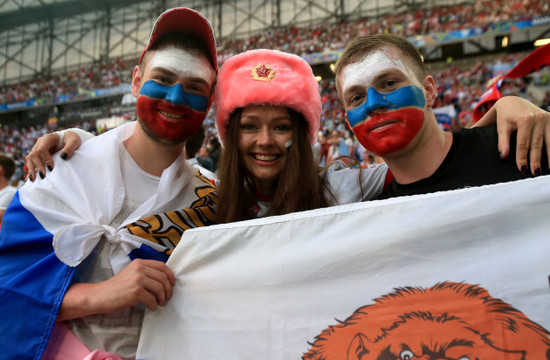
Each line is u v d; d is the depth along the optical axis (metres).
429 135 1.51
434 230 1.11
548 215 1.03
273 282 1.22
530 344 0.97
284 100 1.71
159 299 1.30
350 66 1.54
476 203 1.09
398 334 1.07
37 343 1.27
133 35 25.12
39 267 1.37
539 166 1.22
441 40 18.39
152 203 1.57
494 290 1.02
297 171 1.70
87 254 1.40
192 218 1.64
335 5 22.44
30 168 1.57
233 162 1.75
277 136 1.75
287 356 1.15
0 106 24.92
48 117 24.12
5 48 27.30
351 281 1.15
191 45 1.68
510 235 1.05
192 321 1.27
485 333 1.00
